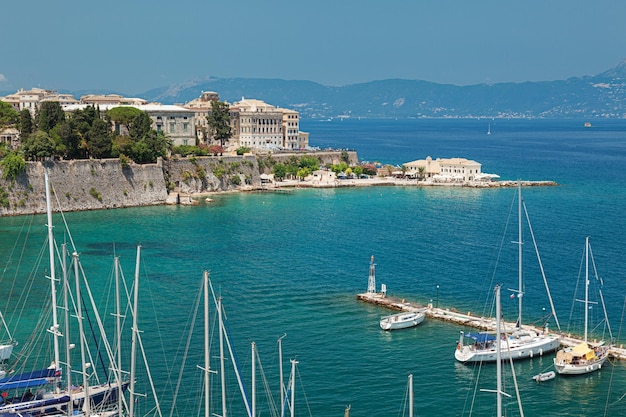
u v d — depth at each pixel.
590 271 175.12
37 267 169.75
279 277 165.62
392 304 144.88
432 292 156.00
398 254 191.25
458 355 117.75
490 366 116.69
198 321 132.75
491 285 162.25
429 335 129.75
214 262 179.50
